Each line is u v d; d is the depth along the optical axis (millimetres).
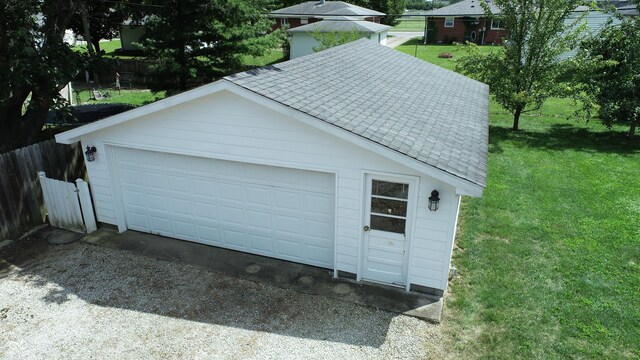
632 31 15555
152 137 8516
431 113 9031
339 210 7441
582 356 6117
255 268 8266
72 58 12211
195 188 8820
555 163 14094
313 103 7234
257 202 8383
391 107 8539
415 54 37938
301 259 8438
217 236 9023
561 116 20453
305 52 33594
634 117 15781
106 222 9789
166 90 21344
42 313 6984
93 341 6402
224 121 7762
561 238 9344
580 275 7996
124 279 7895
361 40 15648
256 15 21281
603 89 16062
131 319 6859
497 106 22656
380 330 6621
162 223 9445
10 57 11023
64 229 9773
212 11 19609
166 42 19922
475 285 7730
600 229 9703
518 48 16797
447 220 6789
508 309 7074
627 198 11328
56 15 12367
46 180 9555
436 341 6418
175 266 8320
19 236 9438
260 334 6543
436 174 6258
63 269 8211
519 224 10000
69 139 9016
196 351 6211
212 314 6977
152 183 9164
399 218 7207
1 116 12008
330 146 7141
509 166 13844
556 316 6910
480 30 45188
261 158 7738
